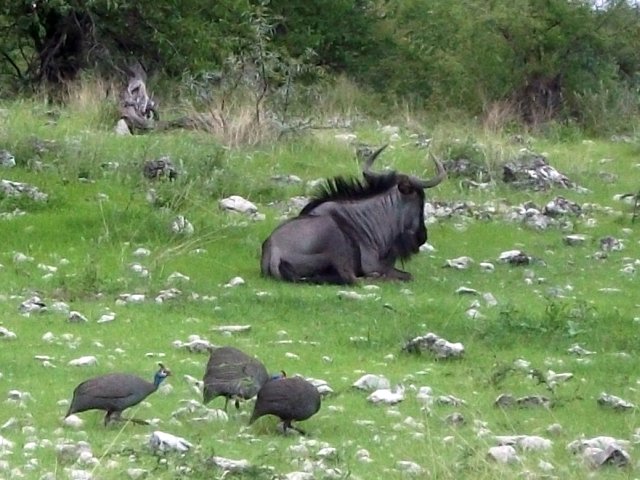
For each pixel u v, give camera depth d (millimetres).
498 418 28422
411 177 45969
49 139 57562
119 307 38250
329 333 36312
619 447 25219
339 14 93188
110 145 57531
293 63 74250
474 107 87562
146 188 52188
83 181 52281
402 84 89500
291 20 91688
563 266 47500
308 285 43219
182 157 56219
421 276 45312
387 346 35156
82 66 78438
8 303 37875
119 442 24891
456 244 50375
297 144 63531
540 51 89438
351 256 44375
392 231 45438
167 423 26547
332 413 28109
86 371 30766
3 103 67250
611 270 47094
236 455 24422
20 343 33469
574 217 55750
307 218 44375
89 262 42531
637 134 78625
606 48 92188
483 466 23578
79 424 26141
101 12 78750
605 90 88062
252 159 60094
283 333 35969
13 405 27562
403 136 70812
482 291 43125
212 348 33438
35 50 81750
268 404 26141
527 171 61750
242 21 81125
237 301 39594
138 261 43750
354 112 78188
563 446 26156
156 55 79625
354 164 61094
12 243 44844
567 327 37188
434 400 29453
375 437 26281
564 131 81062
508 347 35844
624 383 32000
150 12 78938
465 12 92000
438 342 34250
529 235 52406
